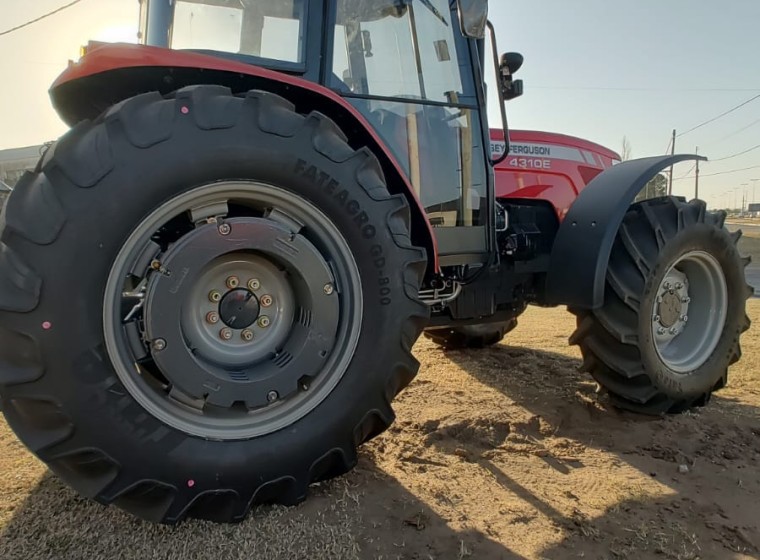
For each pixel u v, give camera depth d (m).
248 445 1.87
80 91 2.07
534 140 3.59
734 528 1.96
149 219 1.75
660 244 2.86
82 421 1.65
